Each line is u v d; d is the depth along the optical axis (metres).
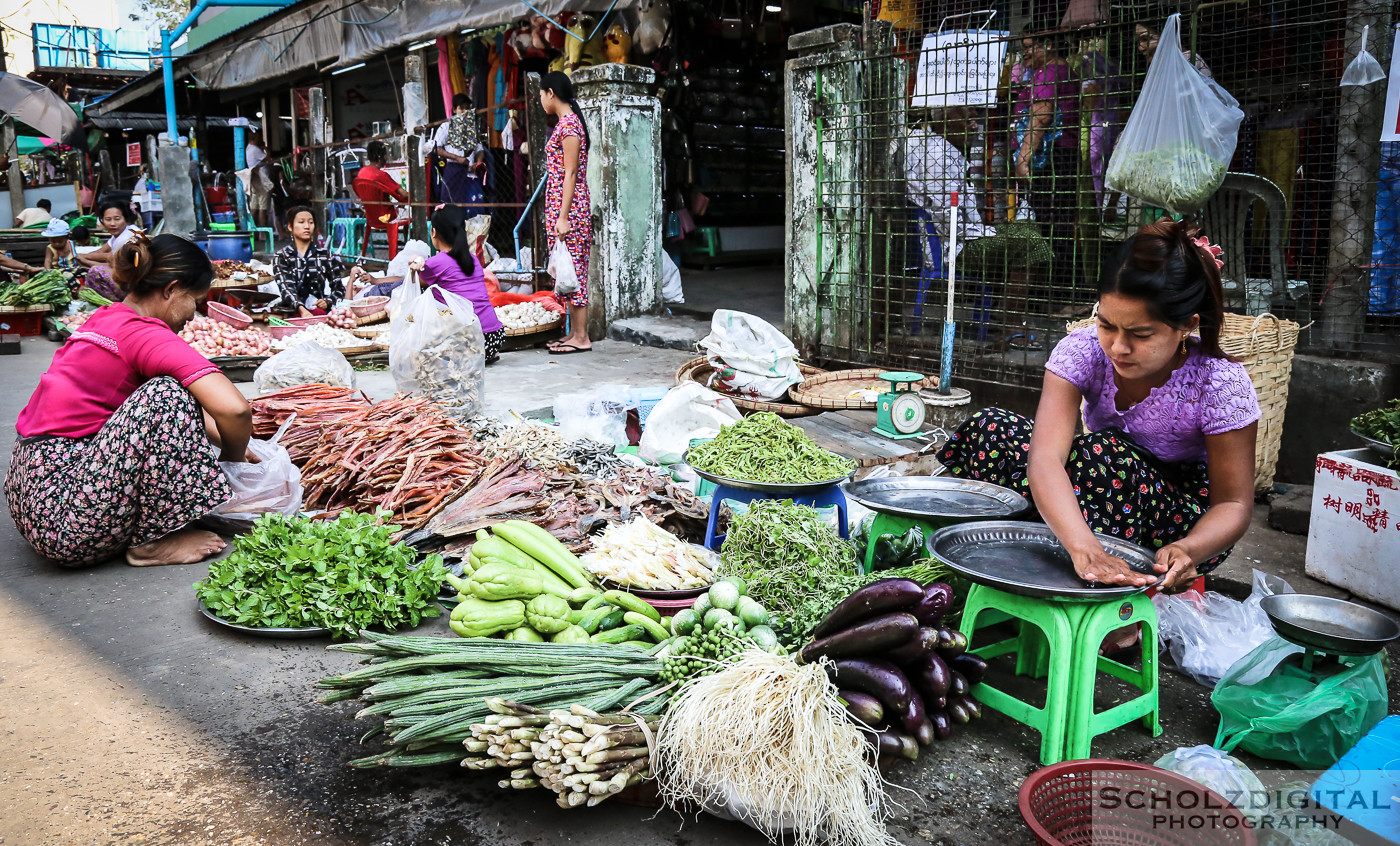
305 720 2.44
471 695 2.10
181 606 3.12
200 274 3.49
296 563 2.90
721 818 2.05
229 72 15.06
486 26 9.52
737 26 9.99
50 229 11.67
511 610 2.62
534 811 2.09
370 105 14.17
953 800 2.15
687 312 8.46
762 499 3.19
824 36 5.79
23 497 3.31
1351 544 3.16
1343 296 4.26
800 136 6.04
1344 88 4.18
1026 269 5.19
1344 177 4.21
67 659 2.74
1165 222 2.27
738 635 2.34
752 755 1.92
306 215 8.58
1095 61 5.11
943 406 4.93
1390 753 2.01
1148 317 2.19
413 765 2.02
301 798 2.11
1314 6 4.55
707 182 10.80
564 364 7.07
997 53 5.20
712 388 5.39
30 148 23.45
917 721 2.19
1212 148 3.98
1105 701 2.63
